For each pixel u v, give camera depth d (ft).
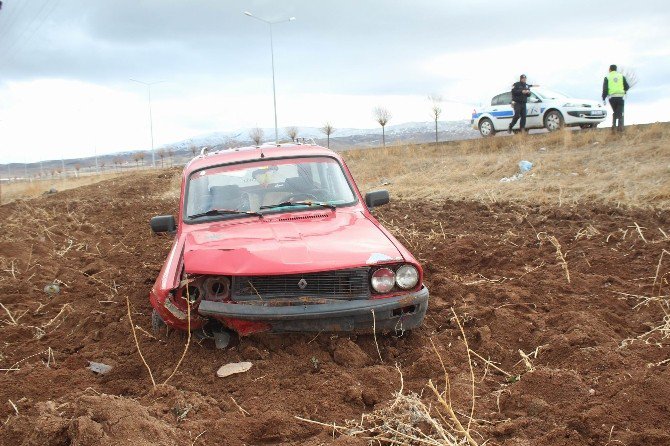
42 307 22.81
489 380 14.51
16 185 154.61
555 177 47.16
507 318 17.93
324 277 15.96
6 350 18.66
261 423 12.60
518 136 67.21
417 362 15.19
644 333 16.93
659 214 31.40
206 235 18.35
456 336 17.37
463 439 11.29
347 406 13.51
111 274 27.40
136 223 47.70
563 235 28.78
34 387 15.17
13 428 12.53
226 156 21.94
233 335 16.79
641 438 10.99
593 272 22.98
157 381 15.38
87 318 20.40
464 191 48.24
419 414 12.19
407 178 59.47
